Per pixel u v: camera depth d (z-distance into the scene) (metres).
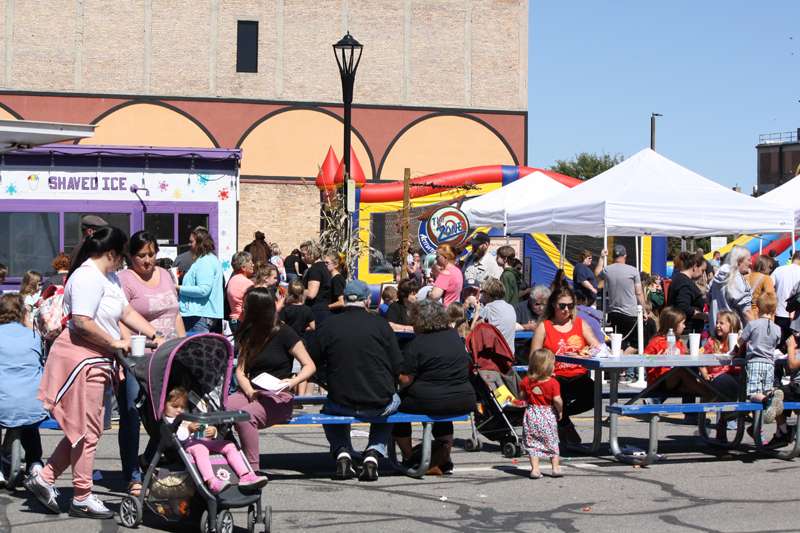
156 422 7.23
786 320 14.00
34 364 8.23
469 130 36.38
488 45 36.56
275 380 8.23
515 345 13.53
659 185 15.09
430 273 17.52
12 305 8.29
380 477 9.04
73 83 34.34
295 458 9.93
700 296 15.55
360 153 35.78
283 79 35.50
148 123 34.69
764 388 9.99
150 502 7.04
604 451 10.45
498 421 10.09
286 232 34.91
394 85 36.00
